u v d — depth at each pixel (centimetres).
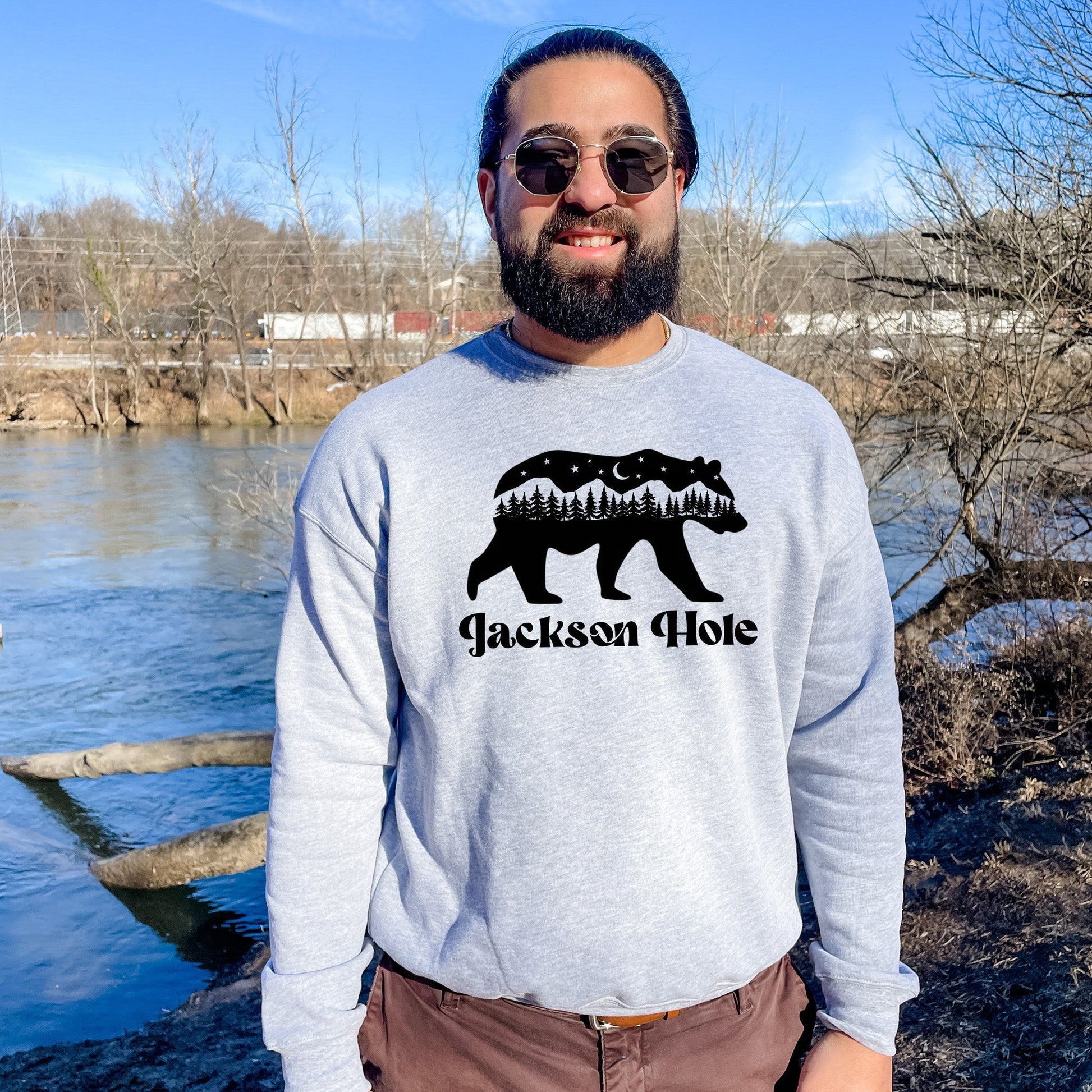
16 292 4900
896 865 134
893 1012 131
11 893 630
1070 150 782
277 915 134
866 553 134
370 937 145
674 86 142
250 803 765
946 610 830
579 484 128
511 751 125
